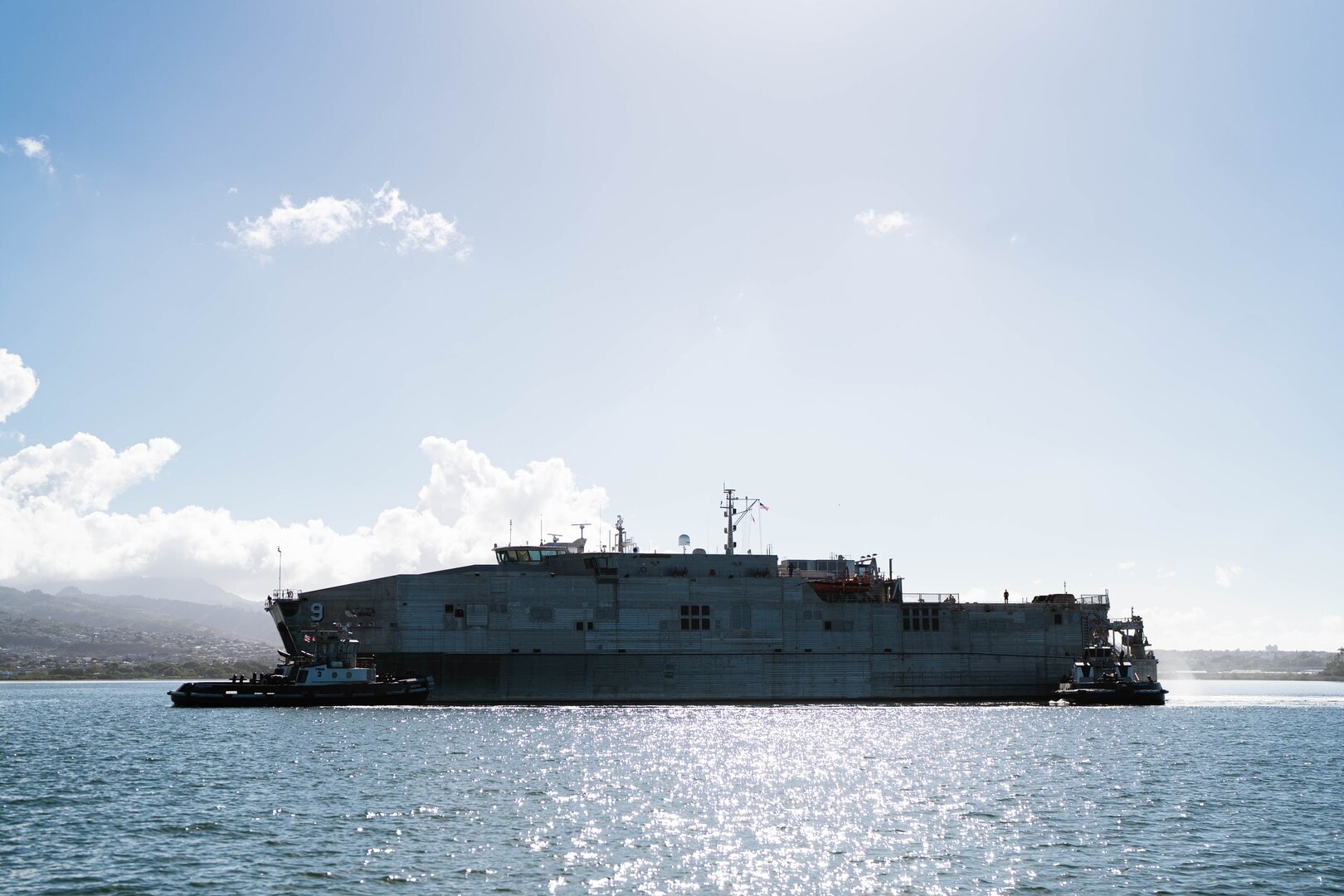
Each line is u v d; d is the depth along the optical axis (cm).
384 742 9294
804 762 8156
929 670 13688
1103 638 14325
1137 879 4578
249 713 12219
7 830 5444
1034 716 12494
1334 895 4369
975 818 5922
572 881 4478
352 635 12706
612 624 12925
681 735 9988
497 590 12788
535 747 8919
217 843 5141
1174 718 13650
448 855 4906
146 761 8169
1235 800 6625
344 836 5288
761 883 4494
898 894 4350
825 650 13375
